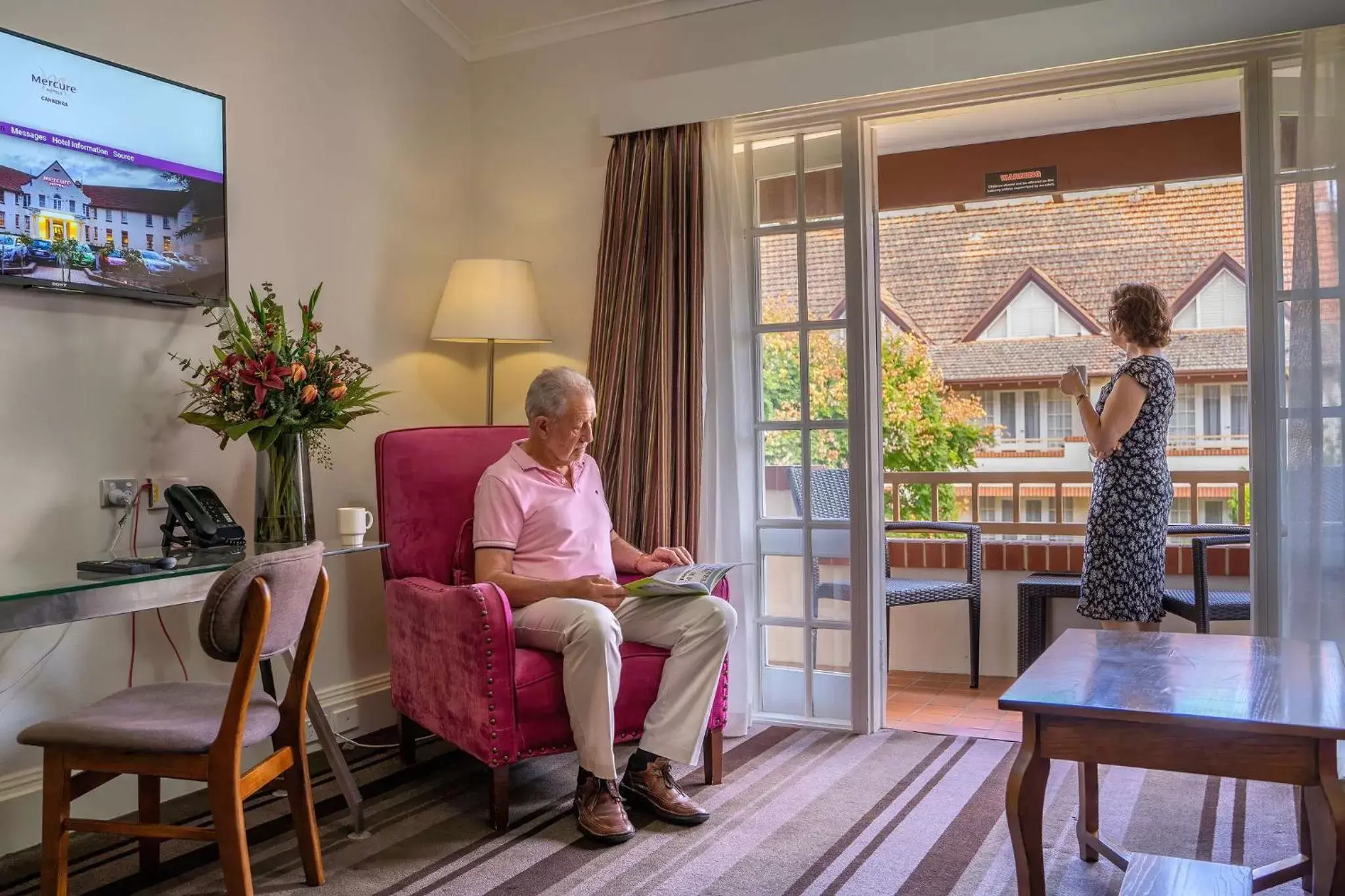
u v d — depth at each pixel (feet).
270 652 6.33
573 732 8.12
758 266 11.26
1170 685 5.86
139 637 8.72
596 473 9.69
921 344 21.04
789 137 11.05
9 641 7.78
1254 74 9.17
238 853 6.05
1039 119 14.42
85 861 7.55
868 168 10.77
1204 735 5.32
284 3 9.97
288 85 10.03
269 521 8.59
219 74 9.30
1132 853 6.66
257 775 6.41
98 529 8.30
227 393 8.36
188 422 9.00
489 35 12.22
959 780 9.12
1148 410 9.56
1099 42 9.31
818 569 11.05
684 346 10.78
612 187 11.28
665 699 8.36
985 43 9.68
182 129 8.73
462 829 8.03
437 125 12.01
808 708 11.15
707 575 8.45
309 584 6.68
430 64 11.90
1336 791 5.09
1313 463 8.79
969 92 10.16
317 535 10.37
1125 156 14.76
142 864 7.21
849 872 7.11
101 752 6.17
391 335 11.32
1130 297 9.75
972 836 7.76
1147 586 9.68
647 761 8.39
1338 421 8.71
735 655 10.73
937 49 9.84
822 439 11.00
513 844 7.71
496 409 12.37
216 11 9.27
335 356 9.11
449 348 12.14
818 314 10.96
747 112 10.61
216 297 9.05
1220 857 7.23
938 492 20.95
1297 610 8.86
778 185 11.12
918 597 12.57
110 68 8.14
